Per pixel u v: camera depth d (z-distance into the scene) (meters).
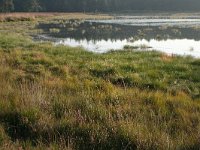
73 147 6.83
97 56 21.98
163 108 9.12
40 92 9.85
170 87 12.91
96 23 76.88
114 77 14.66
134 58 21.39
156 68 17.33
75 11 154.75
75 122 7.73
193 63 19.22
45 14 116.06
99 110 8.48
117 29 58.75
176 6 159.50
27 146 6.78
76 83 12.48
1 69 14.72
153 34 48.03
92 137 7.10
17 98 9.21
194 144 6.78
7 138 7.11
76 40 40.56
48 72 15.76
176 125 7.93
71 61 19.20
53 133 7.39
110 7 159.25
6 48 25.66
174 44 35.50
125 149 6.72
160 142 6.82
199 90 12.79
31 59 19.00
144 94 10.57
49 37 44.22
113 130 7.30
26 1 140.62
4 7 126.75
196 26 63.00
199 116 8.42
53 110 8.74
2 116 8.29
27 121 7.89
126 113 8.52
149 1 162.62
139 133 7.11
